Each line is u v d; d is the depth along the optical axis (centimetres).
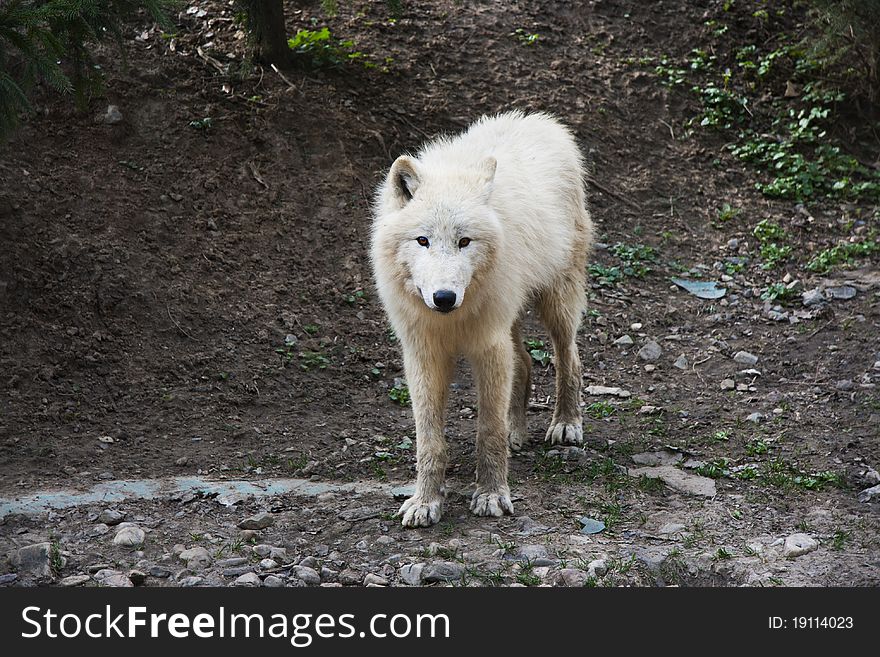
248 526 819
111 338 1142
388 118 1586
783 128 1761
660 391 1179
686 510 870
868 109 1812
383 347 1238
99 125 1396
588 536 808
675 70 1830
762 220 1577
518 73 1755
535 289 970
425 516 820
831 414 1092
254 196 1396
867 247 1490
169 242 1291
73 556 752
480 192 809
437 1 1881
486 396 854
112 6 1053
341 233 1391
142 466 955
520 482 927
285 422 1075
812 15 1878
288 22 1750
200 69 1541
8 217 1223
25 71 959
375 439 1041
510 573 734
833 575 742
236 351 1177
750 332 1310
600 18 1914
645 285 1430
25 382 1062
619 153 1667
